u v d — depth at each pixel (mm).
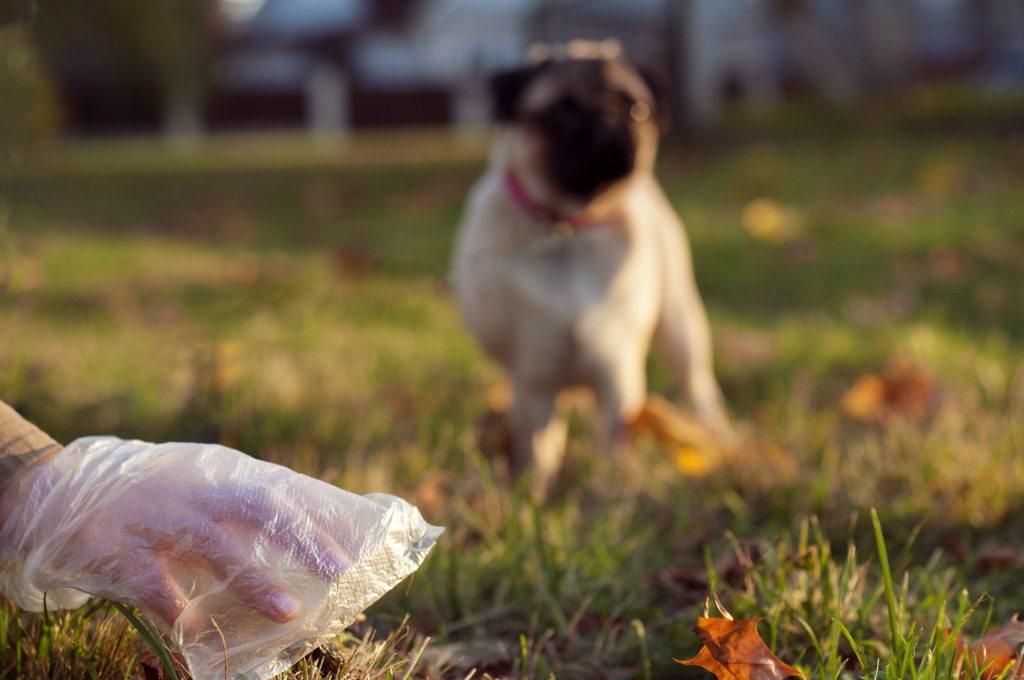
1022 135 11453
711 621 1646
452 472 3064
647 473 3010
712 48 25141
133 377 3811
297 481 1414
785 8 16484
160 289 6316
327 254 7918
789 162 11086
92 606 1759
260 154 18641
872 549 2447
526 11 30875
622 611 2100
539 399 3213
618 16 24359
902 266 6684
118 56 20641
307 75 30875
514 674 1843
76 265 7105
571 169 3072
